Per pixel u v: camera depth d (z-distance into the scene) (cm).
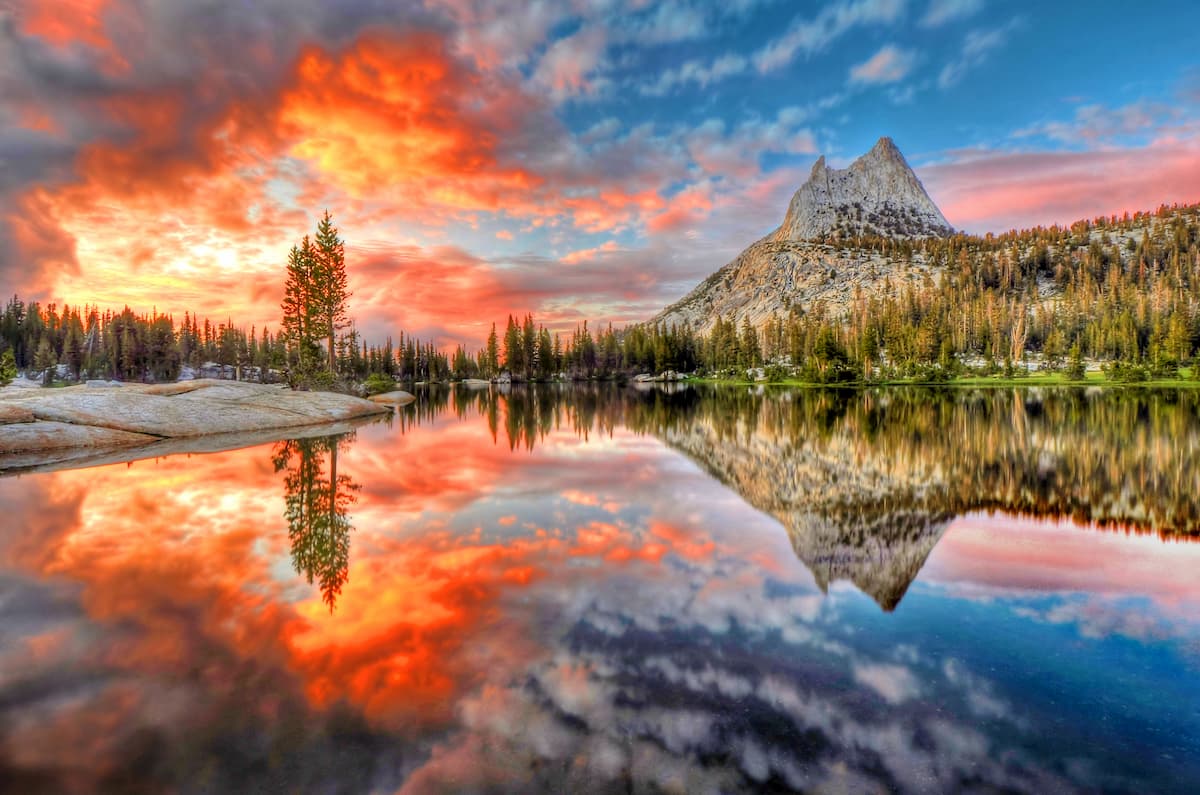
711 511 1273
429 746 423
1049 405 4962
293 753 414
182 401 3047
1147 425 3212
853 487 1566
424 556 917
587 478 1691
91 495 1388
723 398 6625
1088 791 382
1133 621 684
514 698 491
